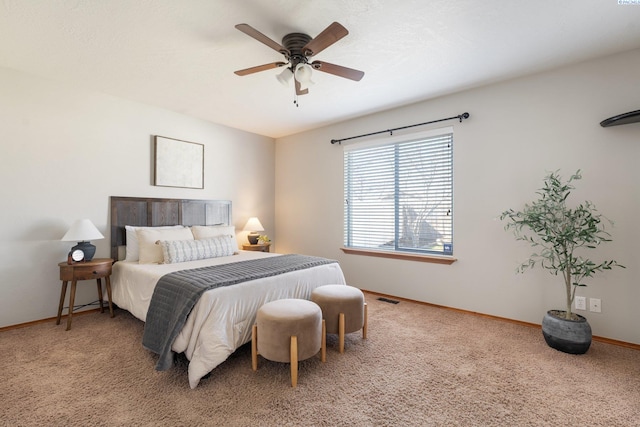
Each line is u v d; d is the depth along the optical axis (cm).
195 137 414
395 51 240
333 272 302
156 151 369
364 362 213
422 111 352
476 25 205
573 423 152
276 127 464
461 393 176
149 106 366
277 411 160
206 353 185
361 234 418
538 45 231
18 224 277
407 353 227
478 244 313
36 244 286
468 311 321
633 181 237
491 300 306
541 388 182
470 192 318
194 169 411
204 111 389
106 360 213
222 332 194
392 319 301
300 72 206
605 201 247
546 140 274
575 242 236
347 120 427
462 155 323
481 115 311
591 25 205
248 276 230
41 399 168
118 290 303
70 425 149
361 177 417
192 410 160
